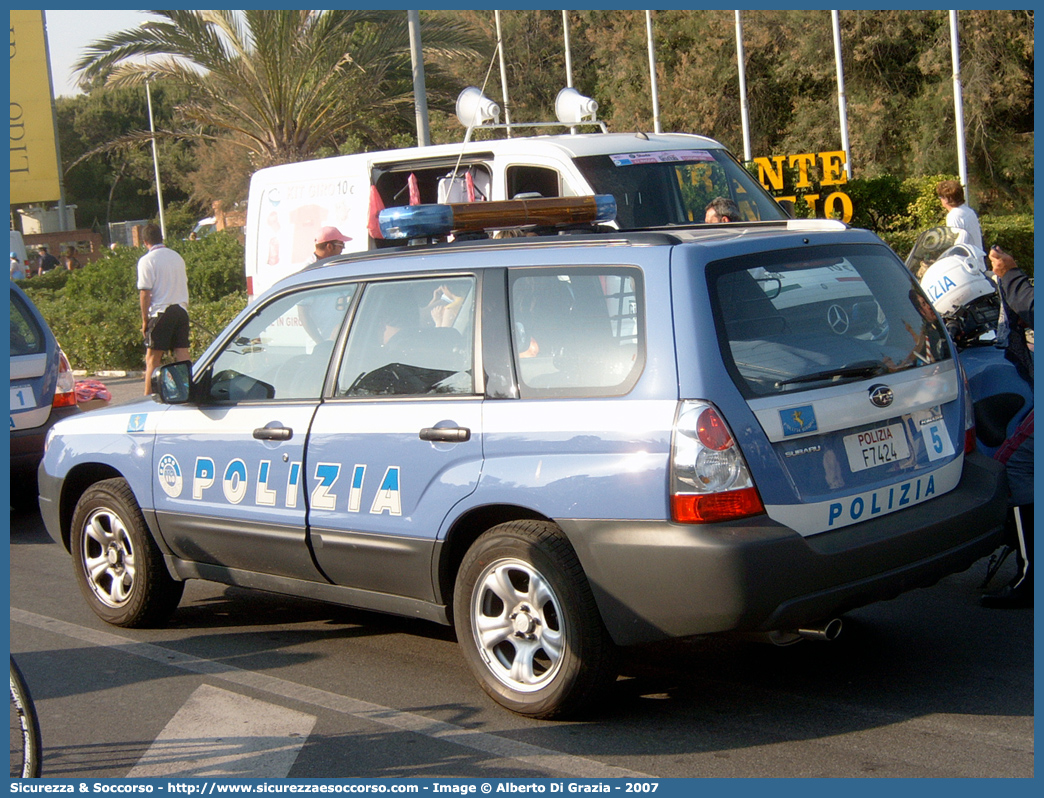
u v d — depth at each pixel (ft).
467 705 15.35
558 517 13.98
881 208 65.16
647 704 15.08
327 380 16.90
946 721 14.06
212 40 64.28
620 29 141.38
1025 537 17.97
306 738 14.49
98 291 75.10
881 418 14.40
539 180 30.91
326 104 67.92
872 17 118.42
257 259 36.65
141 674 17.28
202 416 18.29
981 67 113.60
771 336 13.98
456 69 72.74
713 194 30.76
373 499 15.93
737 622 13.07
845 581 13.53
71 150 241.55
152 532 19.01
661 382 13.56
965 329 20.56
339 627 19.27
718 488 13.14
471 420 14.98
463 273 15.74
